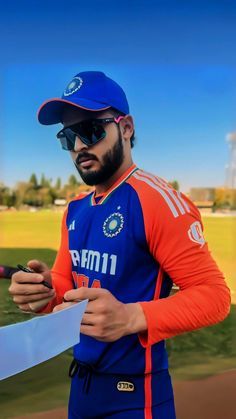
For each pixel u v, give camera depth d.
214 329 3.08
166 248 0.95
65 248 1.23
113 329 0.85
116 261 1.00
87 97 1.04
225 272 3.24
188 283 0.95
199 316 0.91
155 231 0.95
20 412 2.13
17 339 0.69
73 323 0.80
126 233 0.99
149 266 1.00
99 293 0.85
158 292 1.00
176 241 0.95
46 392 2.31
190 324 0.91
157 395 1.04
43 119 1.15
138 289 1.00
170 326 0.90
